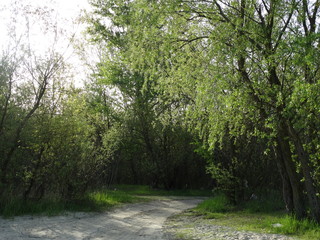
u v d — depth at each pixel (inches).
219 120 468.4
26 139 559.2
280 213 568.1
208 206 705.0
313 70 409.7
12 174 557.3
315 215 441.4
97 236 390.6
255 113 448.5
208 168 708.7
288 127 445.1
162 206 775.7
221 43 440.1
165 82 548.7
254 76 444.5
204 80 460.1
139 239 383.2
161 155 1323.8
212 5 477.4
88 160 629.9
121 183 1718.8
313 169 501.4
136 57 524.4
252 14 458.0
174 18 505.0
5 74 541.3
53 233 392.5
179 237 400.2
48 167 581.3
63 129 582.6
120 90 1203.2
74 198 605.3
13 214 491.8
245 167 692.1
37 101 572.7
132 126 1229.1
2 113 538.0
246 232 419.5
